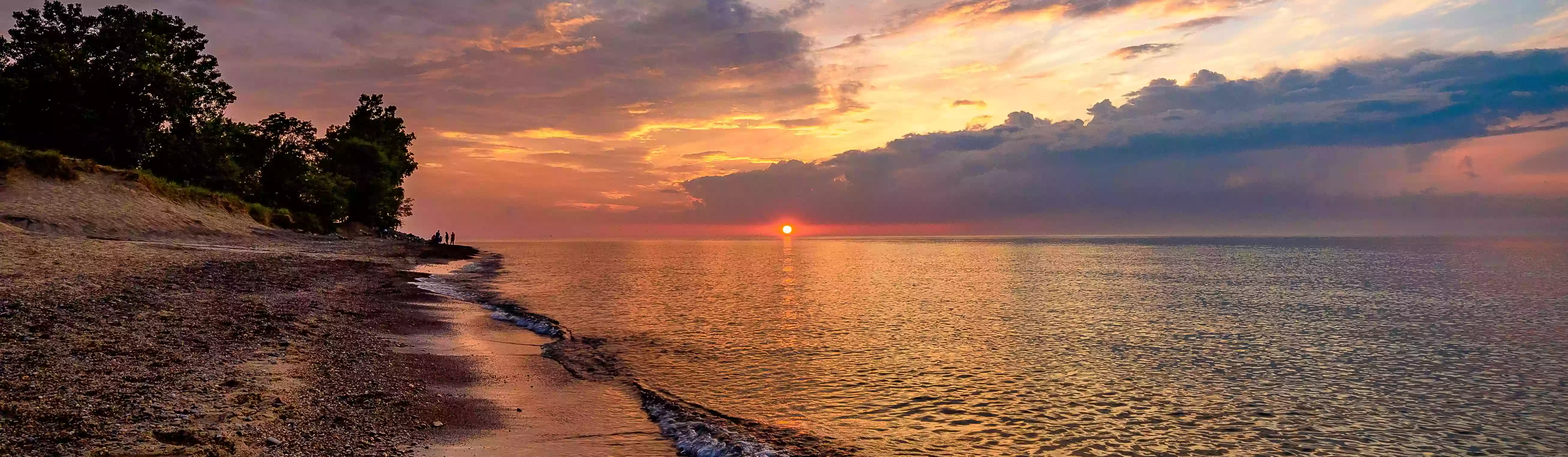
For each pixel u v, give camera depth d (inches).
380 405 446.6
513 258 3233.3
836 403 537.3
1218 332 960.3
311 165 3302.2
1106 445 452.8
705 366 657.0
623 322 952.9
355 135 3661.4
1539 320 1125.1
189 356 507.2
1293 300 1448.1
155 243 1555.1
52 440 312.7
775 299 1365.7
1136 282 1947.6
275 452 337.7
